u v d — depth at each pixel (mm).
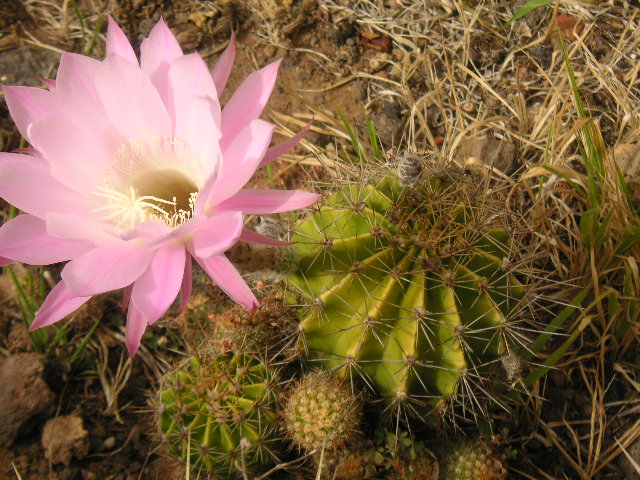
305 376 287
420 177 281
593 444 339
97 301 383
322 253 279
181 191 272
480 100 457
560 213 400
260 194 235
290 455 309
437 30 487
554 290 382
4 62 477
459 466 291
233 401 282
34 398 346
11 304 386
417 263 273
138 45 491
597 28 471
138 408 365
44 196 235
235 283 225
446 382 274
